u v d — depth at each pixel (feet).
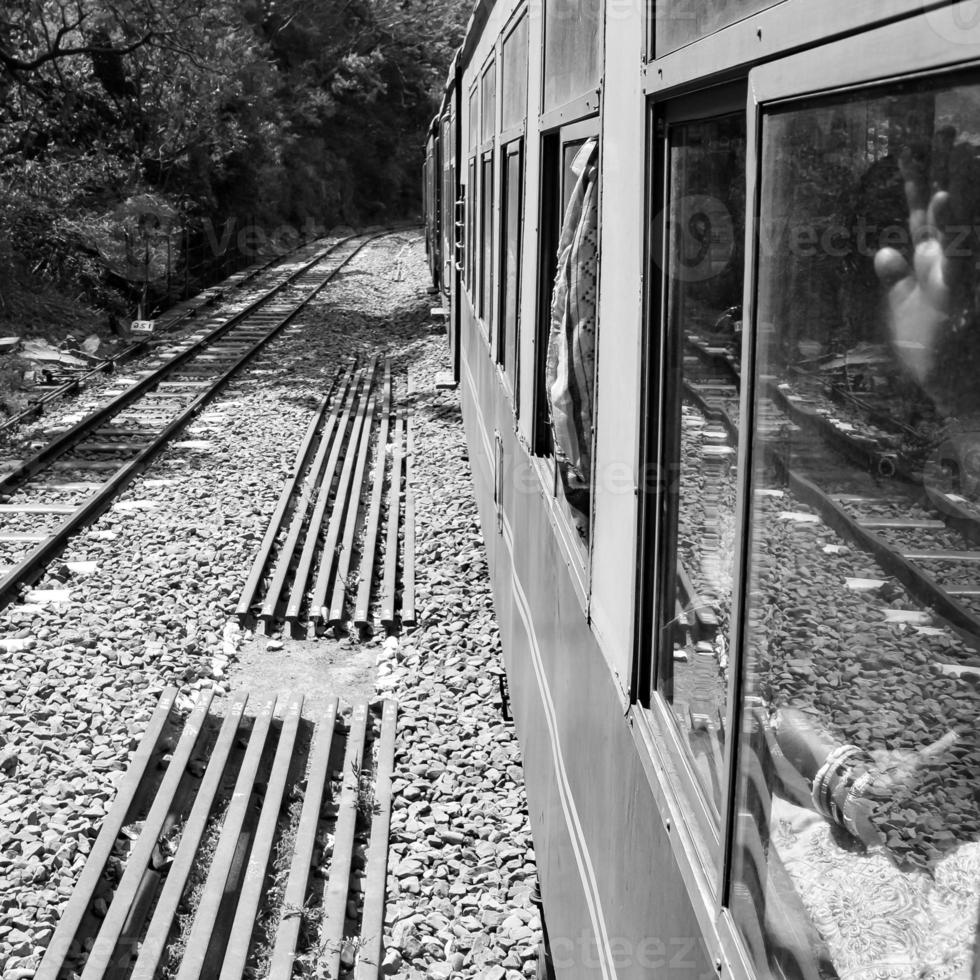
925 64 3.80
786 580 5.22
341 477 36.40
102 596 26.78
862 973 4.74
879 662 4.49
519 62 16.74
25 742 19.99
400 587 28.09
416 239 152.35
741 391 5.66
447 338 58.85
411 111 218.59
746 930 5.69
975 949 4.19
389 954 14.85
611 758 9.23
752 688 5.64
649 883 7.73
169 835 17.47
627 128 8.27
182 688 22.49
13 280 70.64
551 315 12.23
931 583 4.17
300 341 67.00
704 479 6.63
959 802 4.20
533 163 14.74
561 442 11.36
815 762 4.96
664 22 7.15
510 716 20.99
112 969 14.55
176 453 39.96
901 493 4.27
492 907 15.85
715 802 6.34
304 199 165.07
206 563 28.99
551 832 13.39
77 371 56.29
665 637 7.68
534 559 15.40
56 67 79.51
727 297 6.13
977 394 3.78
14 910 15.49
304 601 27.02
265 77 131.23
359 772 18.95
